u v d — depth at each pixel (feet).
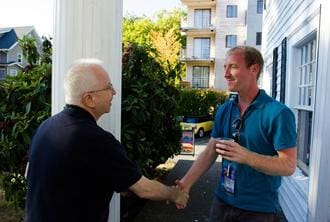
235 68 7.85
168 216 18.17
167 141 23.38
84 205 6.46
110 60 8.50
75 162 6.36
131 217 17.92
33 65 16.58
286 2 23.75
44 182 6.49
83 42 8.25
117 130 8.84
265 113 7.61
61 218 6.40
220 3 119.24
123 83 16.76
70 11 8.21
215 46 121.08
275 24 30.14
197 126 59.00
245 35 114.52
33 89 14.66
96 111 7.03
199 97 73.10
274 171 7.16
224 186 8.46
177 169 29.66
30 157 6.91
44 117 13.76
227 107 8.62
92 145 6.42
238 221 8.14
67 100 6.95
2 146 14.37
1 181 15.49
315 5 15.26
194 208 19.35
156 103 19.26
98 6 8.28
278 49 27.37
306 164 18.83
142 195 7.20
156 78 19.42
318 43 14.38
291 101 21.36
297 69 21.35
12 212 19.30
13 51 138.00
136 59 18.28
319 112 13.78
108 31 8.45
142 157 17.57
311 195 14.38
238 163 7.70
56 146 6.48
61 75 8.43
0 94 14.74
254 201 7.99
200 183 24.35
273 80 28.73
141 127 18.10
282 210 21.03
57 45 8.48
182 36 134.72
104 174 6.51
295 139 7.47
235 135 7.98
